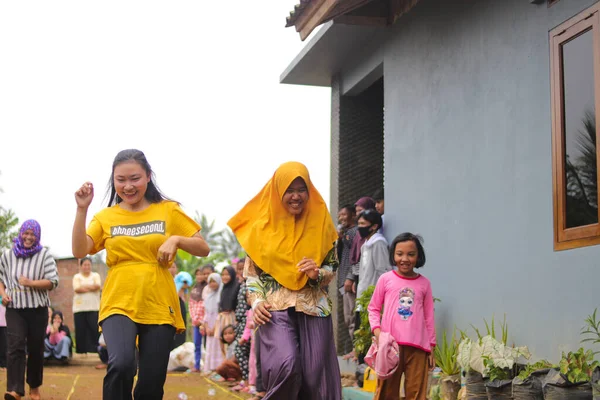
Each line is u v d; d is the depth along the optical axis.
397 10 8.78
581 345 5.46
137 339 5.33
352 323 9.38
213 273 12.20
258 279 4.96
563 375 4.96
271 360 4.66
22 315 7.91
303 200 4.86
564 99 5.85
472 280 7.10
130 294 4.84
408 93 8.66
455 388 6.59
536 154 6.16
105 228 4.97
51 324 13.66
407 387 6.50
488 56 6.96
